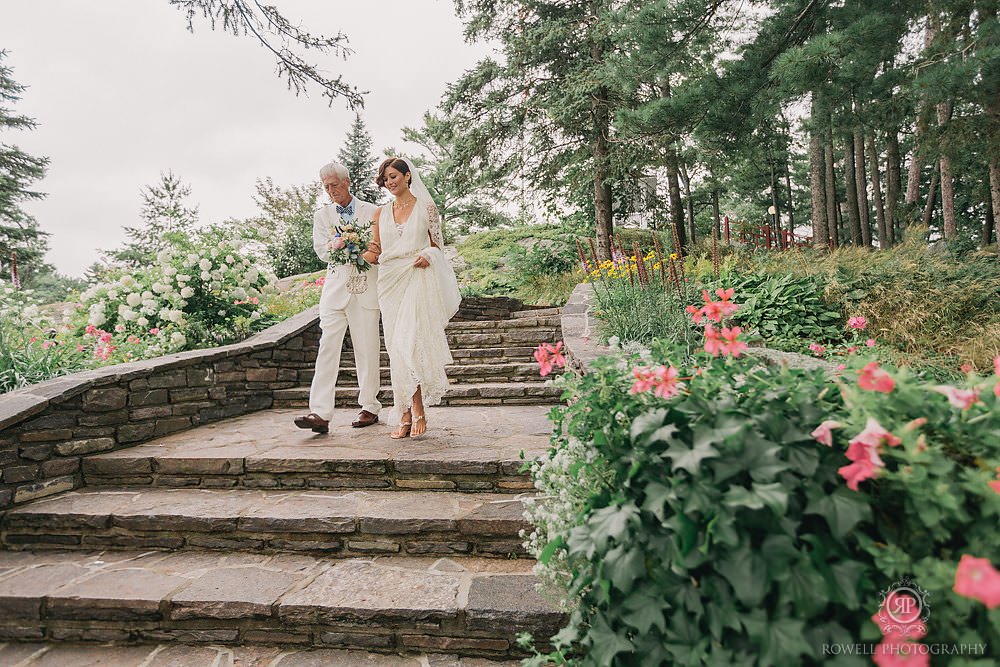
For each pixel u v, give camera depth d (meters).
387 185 3.46
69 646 2.09
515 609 1.94
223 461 3.00
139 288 5.14
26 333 4.96
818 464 1.21
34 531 2.64
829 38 5.11
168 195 20.31
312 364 5.50
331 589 2.15
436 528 2.46
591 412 1.60
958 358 4.63
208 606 2.06
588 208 16.11
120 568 2.38
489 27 13.73
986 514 1.04
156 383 3.61
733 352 1.64
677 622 1.25
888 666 1.02
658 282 4.52
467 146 13.33
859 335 5.07
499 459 2.89
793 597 1.10
